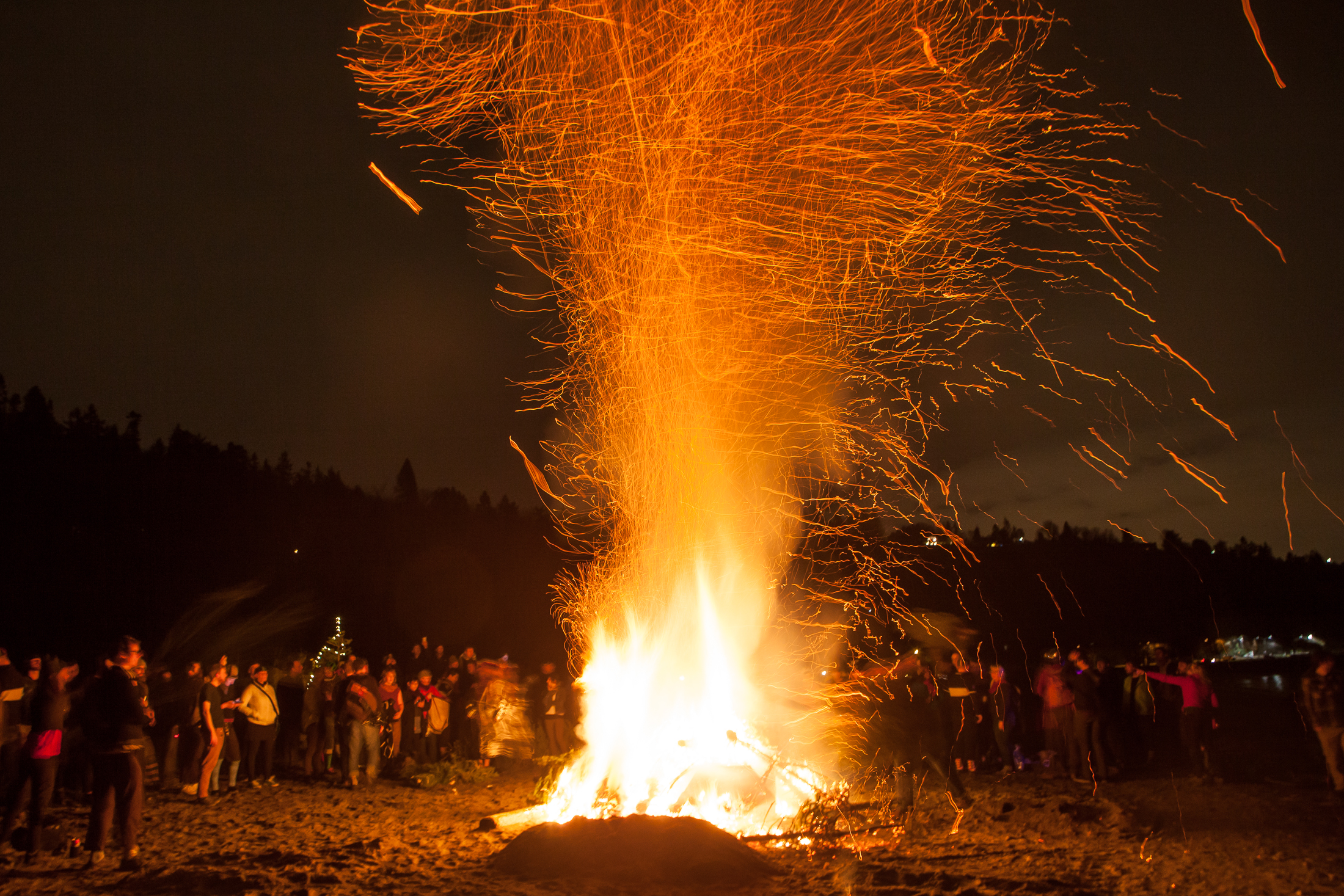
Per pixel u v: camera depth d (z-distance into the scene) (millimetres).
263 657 36875
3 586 31812
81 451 39250
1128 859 6926
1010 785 10602
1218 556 66312
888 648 15453
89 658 31141
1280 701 24266
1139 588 52312
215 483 42938
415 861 7246
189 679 10977
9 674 8445
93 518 36938
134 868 6957
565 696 14406
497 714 13719
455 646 43938
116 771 7016
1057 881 6230
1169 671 12383
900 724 8586
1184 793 9898
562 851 6762
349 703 11797
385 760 13836
